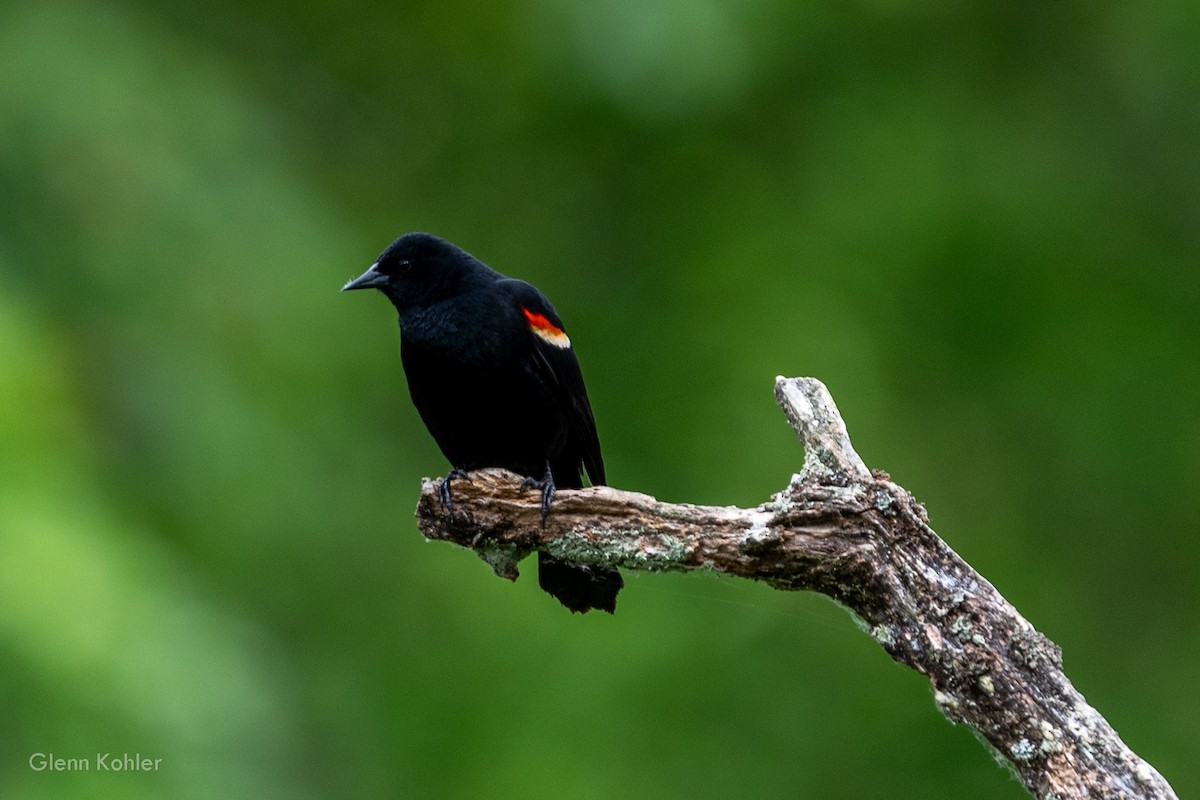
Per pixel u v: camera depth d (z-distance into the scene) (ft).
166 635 31.55
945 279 52.60
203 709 31.24
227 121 45.21
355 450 45.62
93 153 41.75
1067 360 52.90
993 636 18.13
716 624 45.93
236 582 39.47
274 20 54.29
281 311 42.93
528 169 53.88
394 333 48.73
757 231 52.80
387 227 52.08
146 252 41.45
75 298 40.22
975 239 52.42
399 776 42.42
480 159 54.03
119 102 42.68
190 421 40.06
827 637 46.21
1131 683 50.78
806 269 51.85
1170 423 53.01
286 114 52.70
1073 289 53.83
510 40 52.90
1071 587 51.65
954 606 18.30
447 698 43.55
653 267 52.65
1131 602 52.16
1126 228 55.62
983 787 44.57
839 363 50.26
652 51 44.39
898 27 55.36
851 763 44.50
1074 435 52.70
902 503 18.65
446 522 21.53
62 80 42.11
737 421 49.11
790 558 18.93
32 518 30.55
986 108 55.52
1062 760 17.61
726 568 19.57
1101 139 56.44
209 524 40.06
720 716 44.21
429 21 54.29
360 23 54.75
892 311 51.90
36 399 33.17
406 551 45.37
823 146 53.67
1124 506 52.80
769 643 45.85
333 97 54.39
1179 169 56.39
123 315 40.52
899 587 18.47
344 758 41.78
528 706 43.32
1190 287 55.06
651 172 53.83
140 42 44.70
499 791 41.86
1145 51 56.18
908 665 18.49
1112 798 17.29
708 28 44.78
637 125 50.44
